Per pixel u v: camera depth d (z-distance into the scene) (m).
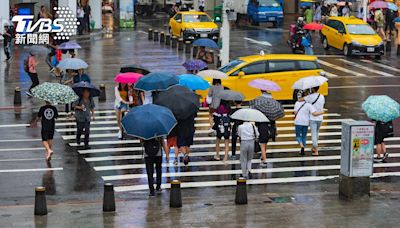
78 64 37.00
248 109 27.12
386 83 49.62
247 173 27.48
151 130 23.55
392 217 21.86
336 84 49.03
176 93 28.08
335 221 21.38
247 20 86.94
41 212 22.09
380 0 73.62
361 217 21.83
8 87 45.66
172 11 93.00
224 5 52.41
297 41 61.53
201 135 34.72
